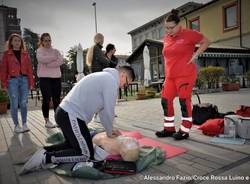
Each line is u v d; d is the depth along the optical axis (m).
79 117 2.61
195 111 4.66
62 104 2.72
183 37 3.61
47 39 4.84
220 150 3.10
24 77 4.70
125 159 2.59
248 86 16.44
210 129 3.80
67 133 2.64
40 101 13.61
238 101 8.16
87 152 2.63
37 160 2.59
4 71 4.59
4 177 2.51
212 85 14.32
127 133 4.00
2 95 8.11
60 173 2.50
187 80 3.62
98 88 2.60
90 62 5.17
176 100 9.61
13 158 3.09
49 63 4.85
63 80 27.92
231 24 19.06
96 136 3.21
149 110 7.27
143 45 20.02
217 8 19.66
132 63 22.11
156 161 2.68
